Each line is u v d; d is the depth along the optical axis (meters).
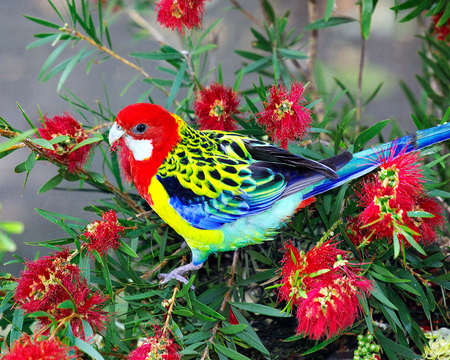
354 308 2.89
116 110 8.10
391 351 3.45
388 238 3.23
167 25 3.99
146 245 4.62
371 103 8.45
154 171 3.72
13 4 9.62
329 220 3.73
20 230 1.91
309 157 4.12
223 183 3.62
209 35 7.07
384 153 3.41
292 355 4.17
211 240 3.76
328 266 2.97
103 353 3.76
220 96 4.05
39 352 2.46
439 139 3.41
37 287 3.04
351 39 9.61
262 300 4.39
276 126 3.70
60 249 3.43
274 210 3.72
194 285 4.09
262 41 5.34
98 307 3.19
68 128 3.79
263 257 3.90
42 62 8.93
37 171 8.05
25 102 8.23
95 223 3.38
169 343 3.05
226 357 3.29
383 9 9.77
